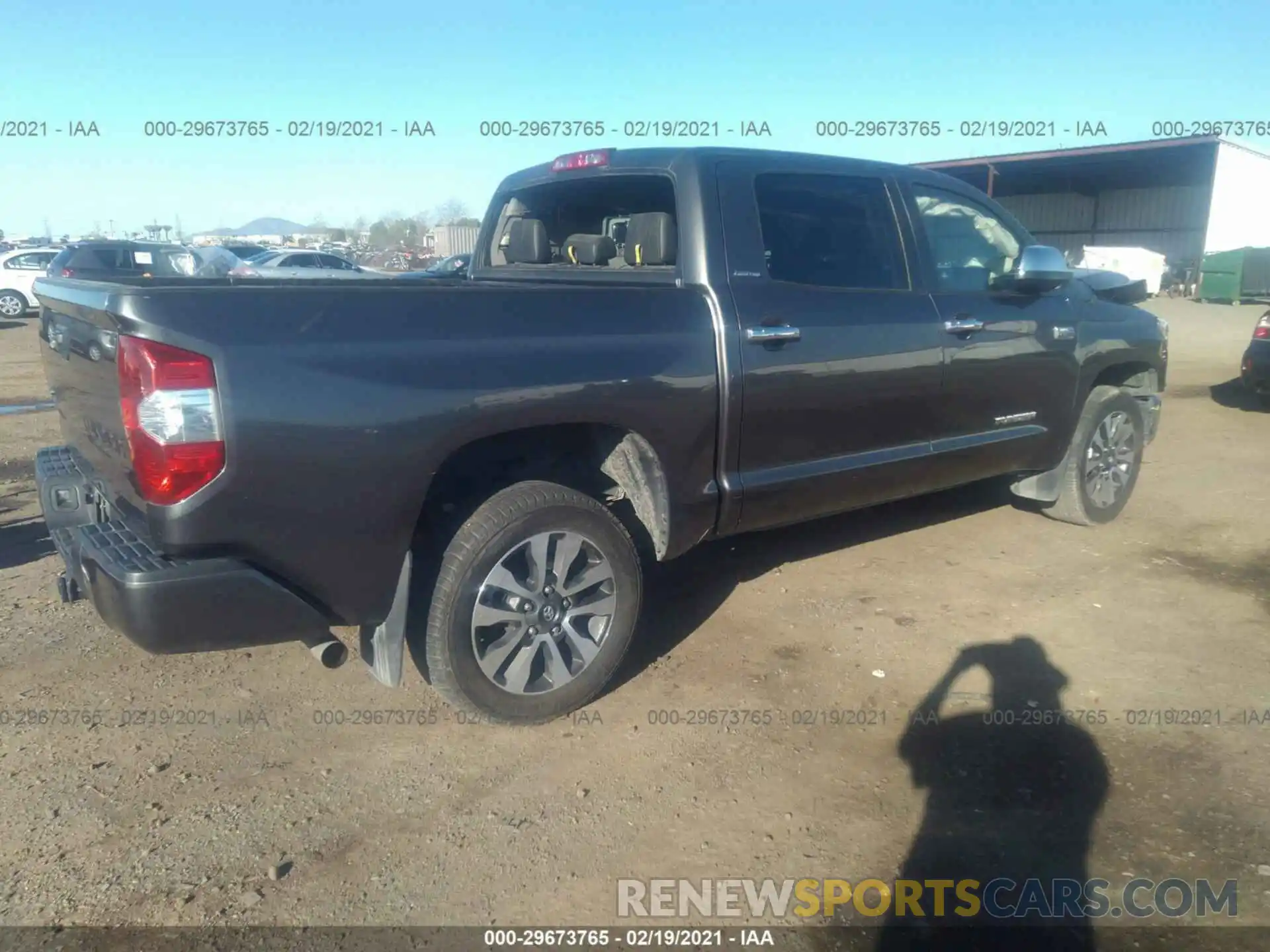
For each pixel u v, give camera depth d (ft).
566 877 9.07
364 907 8.65
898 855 9.39
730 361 12.25
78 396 11.02
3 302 70.69
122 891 8.79
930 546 17.90
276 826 9.73
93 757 10.89
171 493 8.86
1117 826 9.79
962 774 10.69
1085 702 12.22
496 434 10.78
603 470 12.43
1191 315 79.56
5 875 8.95
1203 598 15.52
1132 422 18.88
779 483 13.14
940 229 15.49
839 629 14.37
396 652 10.42
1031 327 16.20
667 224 12.87
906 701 12.26
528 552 11.15
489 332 10.43
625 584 11.84
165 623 9.07
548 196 15.51
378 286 10.43
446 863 9.23
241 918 8.48
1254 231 103.24
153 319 8.67
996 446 16.16
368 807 10.09
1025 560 17.20
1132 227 128.36
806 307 13.16
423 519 11.21
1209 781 10.52
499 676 11.23
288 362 9.17
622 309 11.50
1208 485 22.49
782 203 13.44
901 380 14.23
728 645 13.84
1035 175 119.44
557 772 10.75
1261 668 13.11
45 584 15.93
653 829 9.78
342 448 9.47
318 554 9.67
